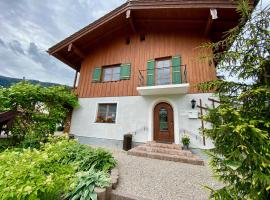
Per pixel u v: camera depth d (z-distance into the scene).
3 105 5.84
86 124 9.03
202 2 6.86
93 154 4.23
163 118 7.63
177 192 3.23
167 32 8.70
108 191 2.97
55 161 2.65
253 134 1.56
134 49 9.12
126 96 8.42
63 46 9.60
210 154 1.89
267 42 1.85
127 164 4.97
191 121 6.89
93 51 10.40
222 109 1.73
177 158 5.55
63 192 2.55
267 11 1.90
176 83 7.52
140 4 7.71
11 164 2.18
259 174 1.43
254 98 1.79
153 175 4.12
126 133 7.89
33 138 5.61
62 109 8.20
